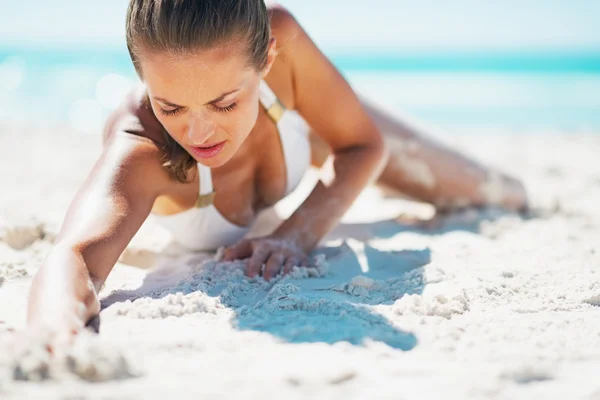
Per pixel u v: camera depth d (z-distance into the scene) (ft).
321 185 8.74
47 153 20.27
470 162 12.30
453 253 8.94
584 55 72.13
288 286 6.98
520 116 36.55
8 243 9.21
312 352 5.41
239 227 8.76
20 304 6.67
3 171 16.60
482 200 12.19
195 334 5.78
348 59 75.87
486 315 6.50
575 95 44.62
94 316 6.07
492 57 73.41
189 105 6.17
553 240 9.80
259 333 5.84
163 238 9.87
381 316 6.35
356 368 5.06
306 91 8.37
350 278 7.80
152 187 7.30
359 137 8.90
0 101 40.16
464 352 5.55
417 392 4.71
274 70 7.98
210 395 4.54
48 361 4.71
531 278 7.68
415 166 12.09
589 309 6.73
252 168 8.34
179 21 5.86
